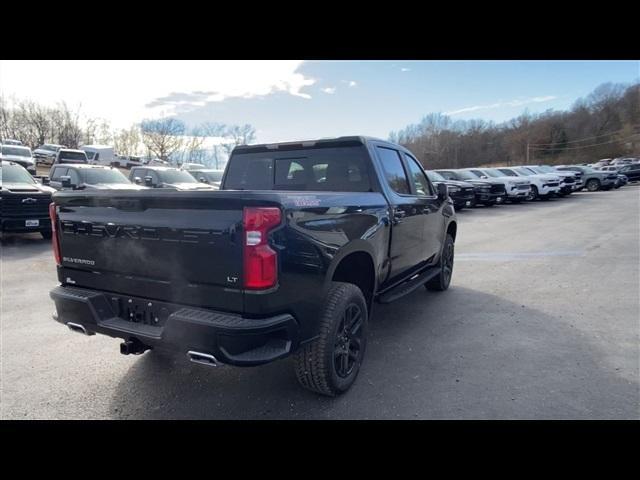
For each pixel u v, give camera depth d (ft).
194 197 8.62
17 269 25.54
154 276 9.43
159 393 11.09
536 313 16.98
